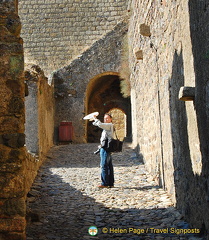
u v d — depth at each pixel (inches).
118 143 267.3
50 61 666.2
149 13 284.5
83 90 588.1
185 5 159.6
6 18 136.7
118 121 855.1
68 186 270.1
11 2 137.6
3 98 133.3
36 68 392.8
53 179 297.3
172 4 192.5
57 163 376.8
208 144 134.3
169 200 215.0
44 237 154.3
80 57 593.6
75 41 668.1
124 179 294.0
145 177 298.4
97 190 255.3
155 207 202.8
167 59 214.4
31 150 350.0
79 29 669.9
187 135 169.2
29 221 177.3
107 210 201.6
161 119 244.4
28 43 669.9
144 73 341.1
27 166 252.8
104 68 588.4
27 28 673.6
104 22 669.3
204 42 131.9
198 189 152.6
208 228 139.3
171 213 189.6
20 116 134.0
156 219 181.9
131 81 520.1
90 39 667.4
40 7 676.1
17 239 127.8
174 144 201.5
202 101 138.0
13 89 134.2
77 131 581.0
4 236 127.6
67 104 585.3
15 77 134.5
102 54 590.9
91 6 673.0
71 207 210.4
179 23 175.9
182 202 183.3
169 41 206.1
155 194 234.2
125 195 236.8
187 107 165.8
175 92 193.0
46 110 446.6
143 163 360.2
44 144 410.9
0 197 129.1
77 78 589.9
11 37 135.9
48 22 673.0
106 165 264.8
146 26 284.8
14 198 130.0
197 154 151.9
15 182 130.2
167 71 215.8
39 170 330.6
